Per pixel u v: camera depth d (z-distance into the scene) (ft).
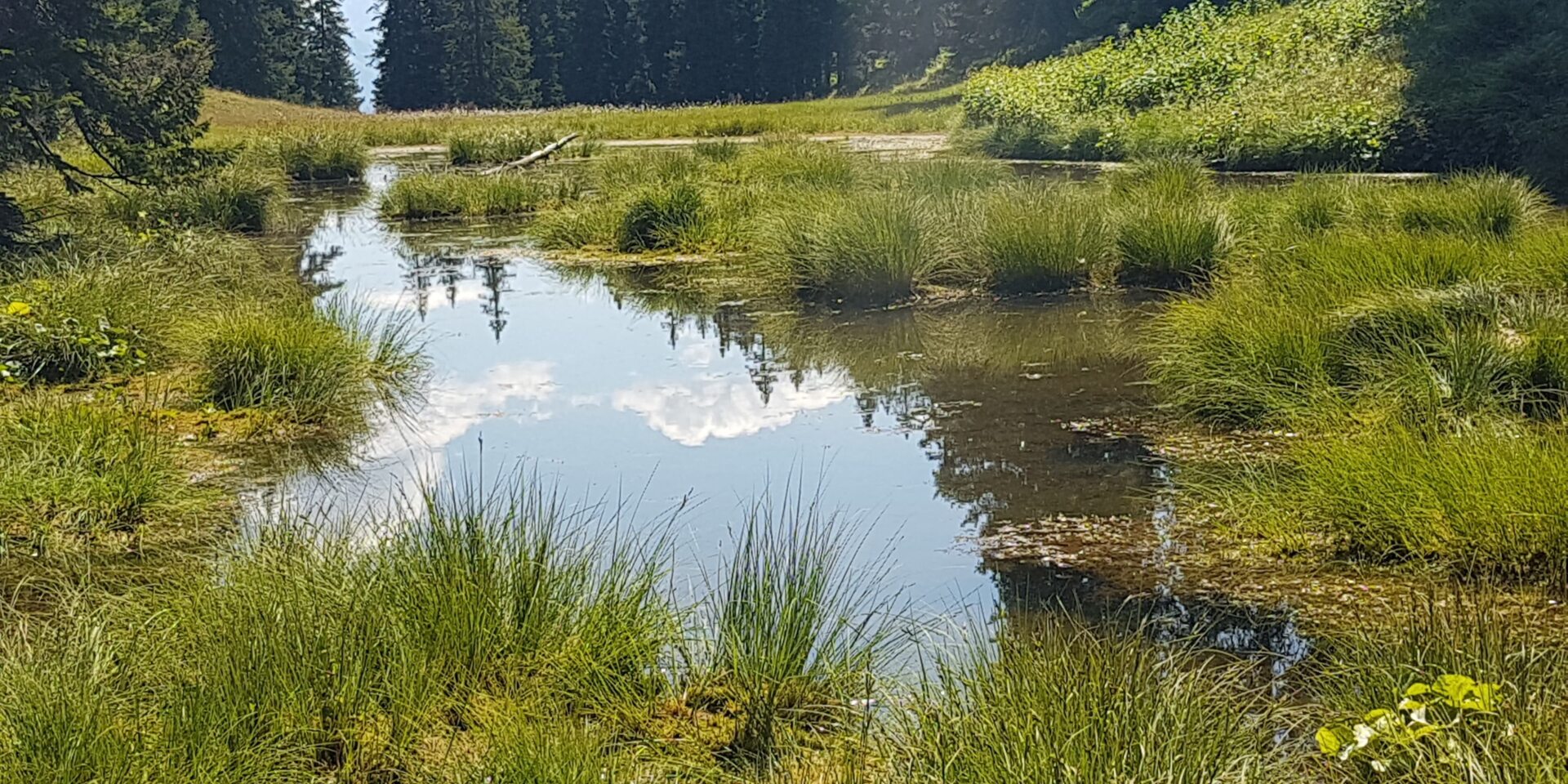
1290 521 16.42
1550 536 14.43
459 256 43.47
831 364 27.22
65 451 18.72
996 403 23.79
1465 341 21.15
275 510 18.29
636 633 12.96
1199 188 44.04
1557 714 10.50
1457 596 12.91
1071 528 17.25
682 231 43.68
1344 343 22.70
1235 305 24.63
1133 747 9.98
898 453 20.90
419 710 11.38
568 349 29.22
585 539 15.79
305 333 24.76
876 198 35.83
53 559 16.25
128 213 45.80
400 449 21.53
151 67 39.40
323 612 12.25
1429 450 16.48
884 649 13.30
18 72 35.91
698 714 12.21
